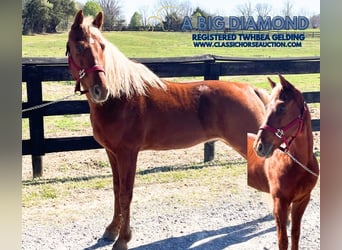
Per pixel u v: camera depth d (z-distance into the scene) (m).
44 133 4.17
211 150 4.33
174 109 3.33
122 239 3.15
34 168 3.93
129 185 3.17
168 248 3.19
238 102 3.44
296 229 2.88
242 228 3.49
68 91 4.12
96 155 4.16
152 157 4.29
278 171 2.72
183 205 3.72
